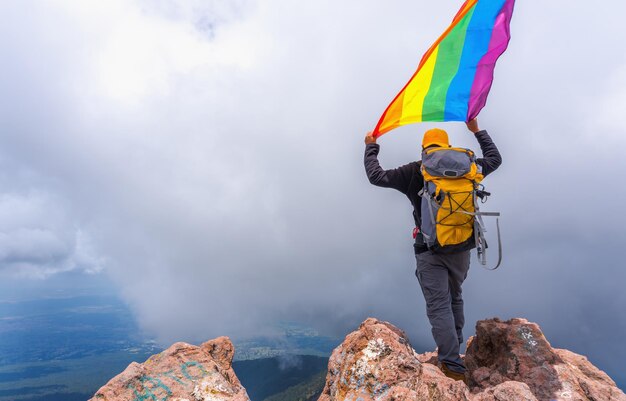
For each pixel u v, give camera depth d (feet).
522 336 9.50
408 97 9.93
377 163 9.46
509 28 9.49
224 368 10.44
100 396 8.05
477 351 10.42
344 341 9.74
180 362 9.64
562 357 9.55
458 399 6.78
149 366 9.41
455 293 9.76
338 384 8.27
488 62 9.52
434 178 8.21
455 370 8.48
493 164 9.50
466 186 8.07
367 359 8.05
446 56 9.95
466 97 9.50
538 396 8.03
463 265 9.01
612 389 8.08
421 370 7.84
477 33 9.77
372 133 9.93
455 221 8.08
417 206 9.11
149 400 8.29
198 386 8.95
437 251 8.53
